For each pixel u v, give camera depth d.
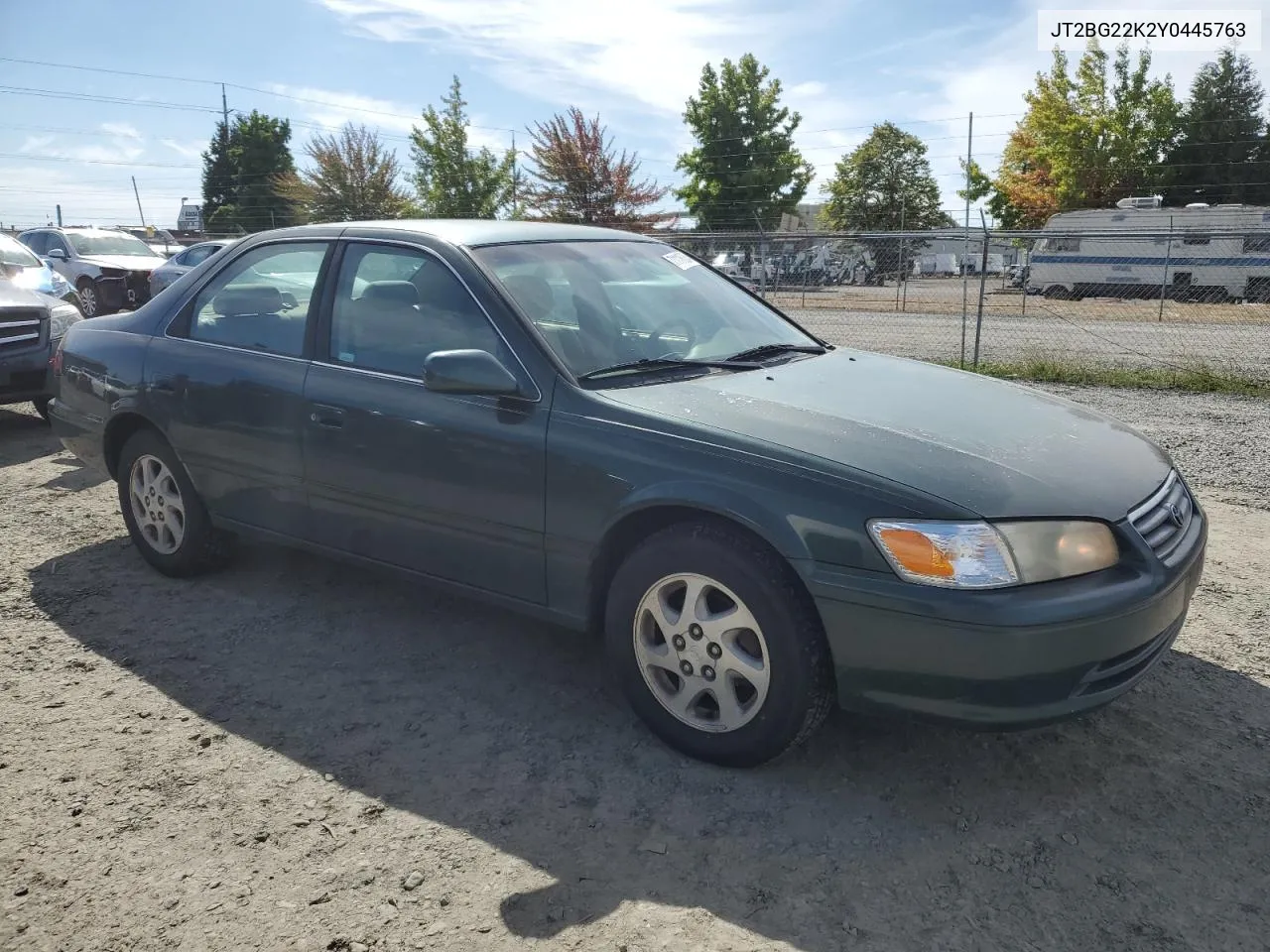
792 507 2.69
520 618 4.13
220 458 4.09
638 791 2.86
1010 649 2.50
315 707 3.37
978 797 2.83
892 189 51.94
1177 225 23.44
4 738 3.15
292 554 4.86
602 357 3.37
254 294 4.11
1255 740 3.12
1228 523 5.38
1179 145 41.31
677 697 3.02
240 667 3.66
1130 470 3.01
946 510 2.57
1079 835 2.65
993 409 3.31
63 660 3.71
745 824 2.70
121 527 5.32
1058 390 10.09
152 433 4.39
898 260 19.81
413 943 2.25
